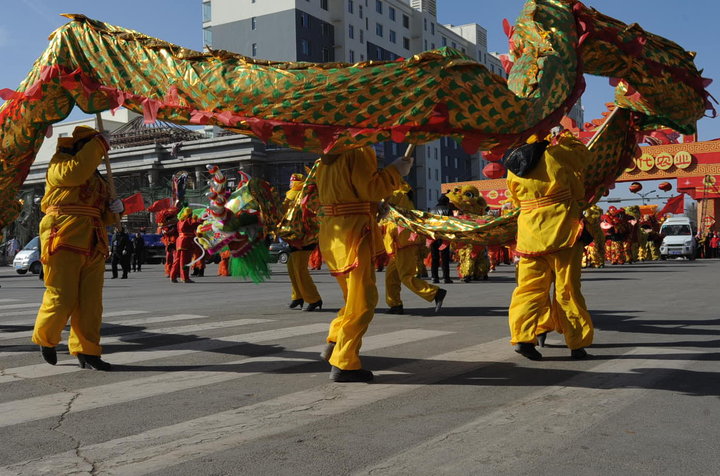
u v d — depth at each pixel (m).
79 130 5.23
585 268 22.11
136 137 57.78
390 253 8.66
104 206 5.39
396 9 75.38
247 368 5.29
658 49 6.32
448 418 3.78
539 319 5.64
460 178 84.56
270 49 62.97
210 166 9.12
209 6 67.62
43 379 4.95
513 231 7.05
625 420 3.69
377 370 5.11
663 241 31.66
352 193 4.68
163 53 4.83
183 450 3.28
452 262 27.53
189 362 5.57
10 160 6.03
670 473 2.91
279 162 54.03
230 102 4.48
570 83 5.34
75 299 5.19
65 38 5.36
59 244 5.07
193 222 17.94
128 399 4.32
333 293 12.83
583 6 5.70
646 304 9.58
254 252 9.30
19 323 8.45
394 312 8.95
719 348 5.84
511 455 3.15
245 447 3.32
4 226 6.48
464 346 6.14
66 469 3.04
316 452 3.22
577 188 5.35
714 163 36.38
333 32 66.50
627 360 5.34
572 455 3.14
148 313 9.34
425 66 4.26
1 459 3.18
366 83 4.26
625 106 6.67
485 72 4.45
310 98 4.29
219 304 10.77
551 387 4.46
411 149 4.80
